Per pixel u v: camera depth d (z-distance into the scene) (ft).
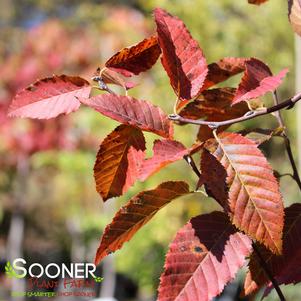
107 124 27.71
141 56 4.24
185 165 23.58
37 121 29.14
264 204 3.48
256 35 26.04
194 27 25.63
